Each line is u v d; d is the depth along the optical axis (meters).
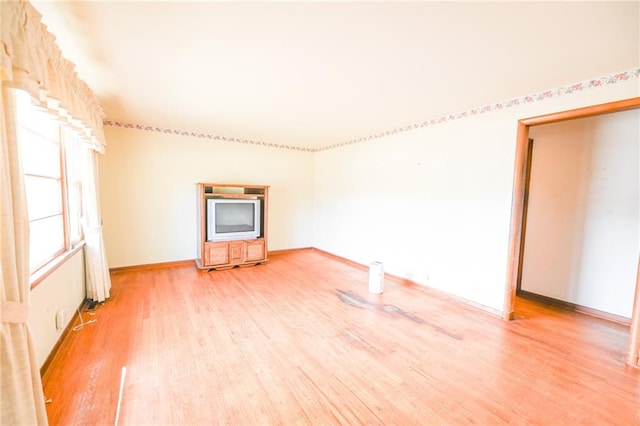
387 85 2.34
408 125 3.65
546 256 3.27
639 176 2.63
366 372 1.87
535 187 3.36
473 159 2.94
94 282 2.82
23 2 1.10
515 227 2.62
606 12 1.36
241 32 1.58
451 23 1.47
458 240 3.09
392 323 2.59
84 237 2.90
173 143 4.17
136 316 2.61
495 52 1.78
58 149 2.33
